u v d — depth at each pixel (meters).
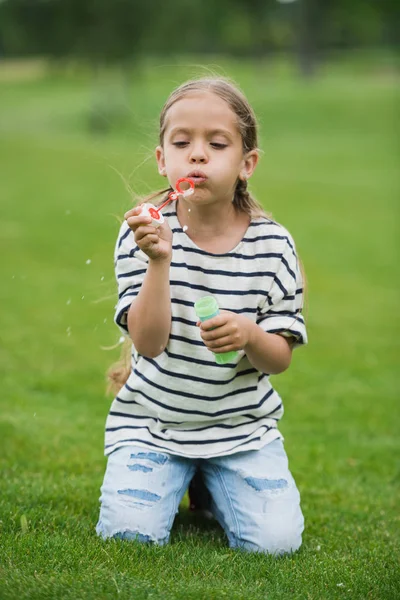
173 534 3.88
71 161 22.28
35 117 35.25
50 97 42.59
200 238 3.72
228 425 3.76
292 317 3.76
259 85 43.91
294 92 40.47
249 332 3.47
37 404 5.96
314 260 12.64
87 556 3.35
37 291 9.61
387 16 57.25
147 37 40.62
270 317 3.75
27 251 11.80
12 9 40.16
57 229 13.48
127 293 3.69
